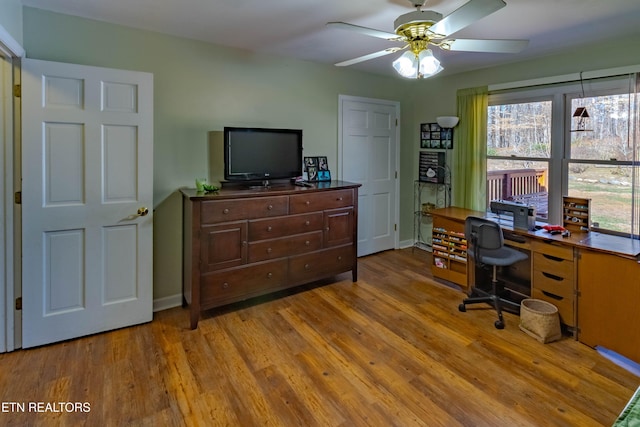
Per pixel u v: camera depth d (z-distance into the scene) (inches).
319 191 129.3
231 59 127.0
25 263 91.7
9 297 91.3
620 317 89.5
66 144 93.8
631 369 86.5
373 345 97.5
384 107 176.2
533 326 100.7
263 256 118.3
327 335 102.8
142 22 103.3
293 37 115.2
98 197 99.0
